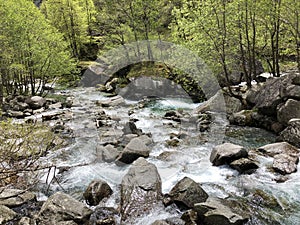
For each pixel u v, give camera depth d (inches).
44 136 255.1
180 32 538.9
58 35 755.4
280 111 361.4
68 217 181.5
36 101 611.5
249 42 501.7
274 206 204.1
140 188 210.5
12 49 639.1
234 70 600.7
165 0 921.5
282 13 432.8
